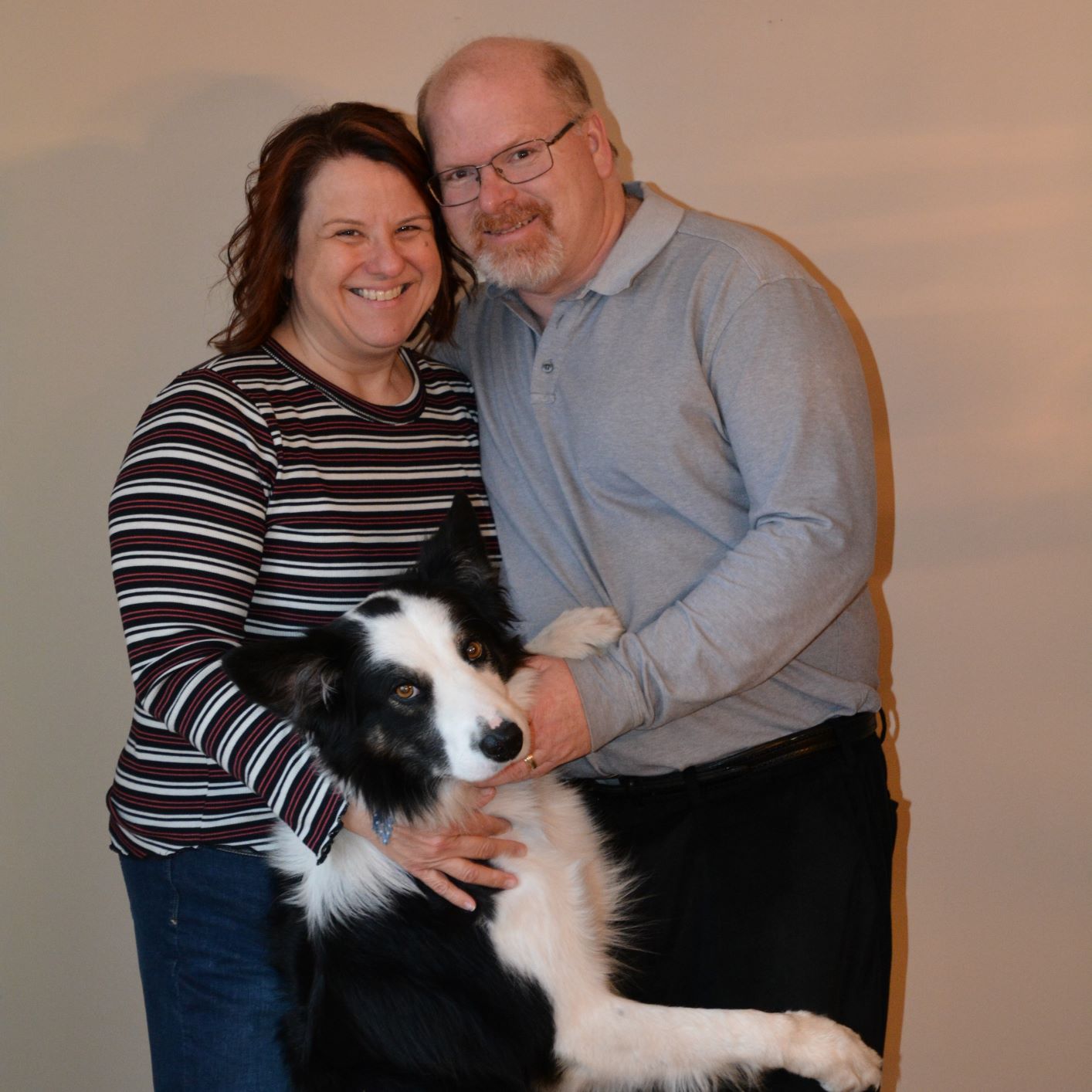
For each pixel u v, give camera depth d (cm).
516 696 200
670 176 287
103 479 282
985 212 284
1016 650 301
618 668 196
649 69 281
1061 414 292
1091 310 287
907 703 304
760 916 212
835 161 284
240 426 200
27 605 282
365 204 208
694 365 210
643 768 219
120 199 272
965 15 276
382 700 192
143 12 267
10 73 263
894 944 314
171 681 186
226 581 194
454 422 236
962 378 292
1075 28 276
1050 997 312
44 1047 297
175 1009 213
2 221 268
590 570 221
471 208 218
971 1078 318
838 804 219
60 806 290
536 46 216
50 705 286
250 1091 209
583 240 217
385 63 279
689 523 215
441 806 197
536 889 202
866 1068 196
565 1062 199
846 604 204
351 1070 196
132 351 279
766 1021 195
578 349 219
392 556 219
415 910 201
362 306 214
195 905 211
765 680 202
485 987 198
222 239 279
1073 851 308
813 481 199
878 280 289
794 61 280
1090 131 280
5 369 273
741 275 208
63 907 293
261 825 210
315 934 203
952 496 296
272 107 276
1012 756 305
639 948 218
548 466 224
